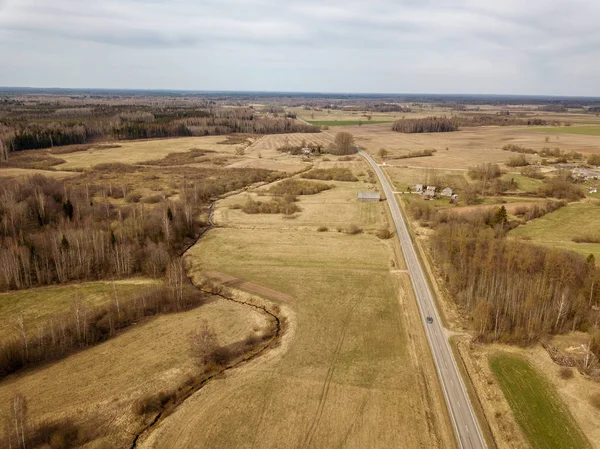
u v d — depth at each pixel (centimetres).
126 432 5394
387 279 9594
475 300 8169
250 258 10756
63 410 5672
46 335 7100
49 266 9369
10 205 11281
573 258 8819
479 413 5744
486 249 9381
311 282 9425
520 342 7150
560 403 5884
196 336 6875
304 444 5172
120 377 6328
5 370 6369
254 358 6875
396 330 7612
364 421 5544
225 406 5797
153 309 8244
